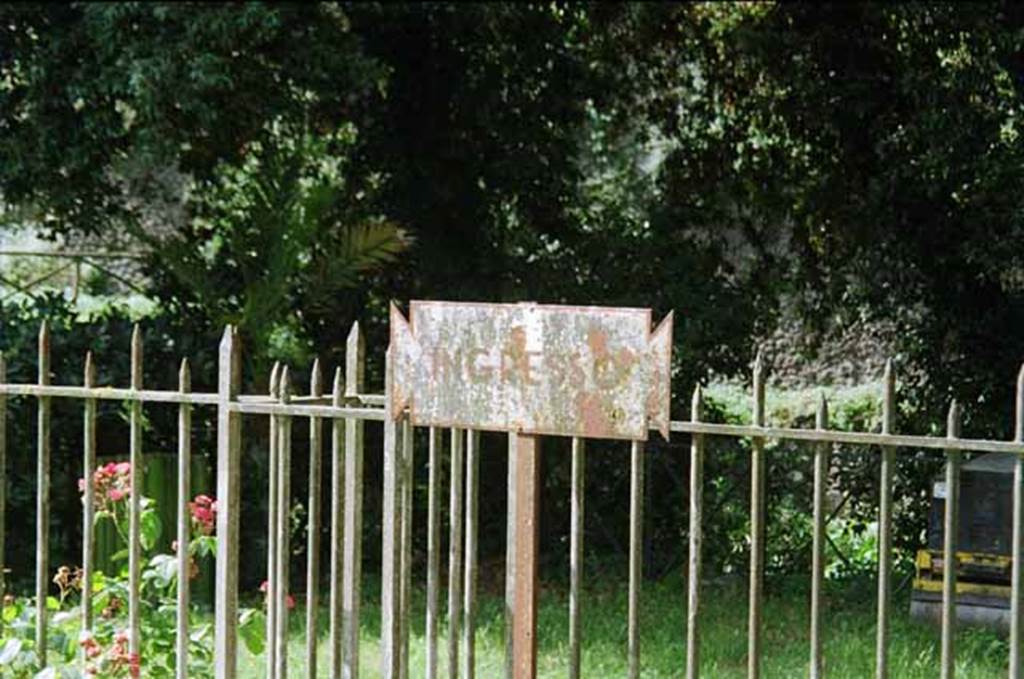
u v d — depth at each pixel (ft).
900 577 36.19
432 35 43.80
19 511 36.47
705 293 41.06
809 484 39.27
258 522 38.65
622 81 45.11
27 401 36.35
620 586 37.01
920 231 38.65
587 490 40.40
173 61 37.45
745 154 43.45
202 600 34.83
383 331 43.11
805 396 45.80
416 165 44.04
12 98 39.86
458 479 18.53
